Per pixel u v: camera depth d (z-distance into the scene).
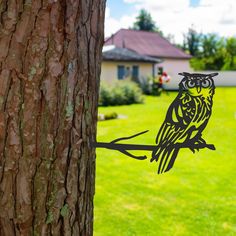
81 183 1.24
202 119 1.31
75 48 1.15
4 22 1.08
